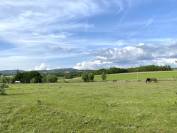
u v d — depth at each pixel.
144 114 27.12
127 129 18.94
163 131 19.64
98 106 32.78
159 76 148.62
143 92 54.34
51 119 19.20
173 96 44.91
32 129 17.77
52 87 77.50
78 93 52.41
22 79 144.62
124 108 31.42
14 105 21.91
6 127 17.88
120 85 85.56
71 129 18.02
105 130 18.28
